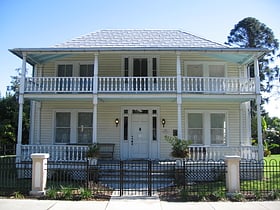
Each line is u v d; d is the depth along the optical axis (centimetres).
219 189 1102
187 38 1823
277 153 3538
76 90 1683
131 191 1127
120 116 1811
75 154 1582
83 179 1388
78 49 1557
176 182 1270
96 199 988
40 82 1603
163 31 1938
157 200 971
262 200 968
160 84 1728
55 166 1453
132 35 1880
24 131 3028
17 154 1503
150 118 1806
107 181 1317
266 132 3584
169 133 1792
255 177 1418
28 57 1677
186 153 1395
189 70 1836
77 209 857
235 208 865
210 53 1599
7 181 1291
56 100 1750
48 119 1814
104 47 1570
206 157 1525
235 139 1786
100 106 1820
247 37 4156
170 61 1834
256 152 1507
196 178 1392
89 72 1850
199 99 1622
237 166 1023
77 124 1809
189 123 1800
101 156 1719
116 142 1792
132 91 1570
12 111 3134
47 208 860
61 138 1808
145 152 1784
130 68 1834
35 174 1030
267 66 3997
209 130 1792
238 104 1814
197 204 912
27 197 995
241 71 1831
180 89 1544
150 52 1574
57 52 1575
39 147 1538
